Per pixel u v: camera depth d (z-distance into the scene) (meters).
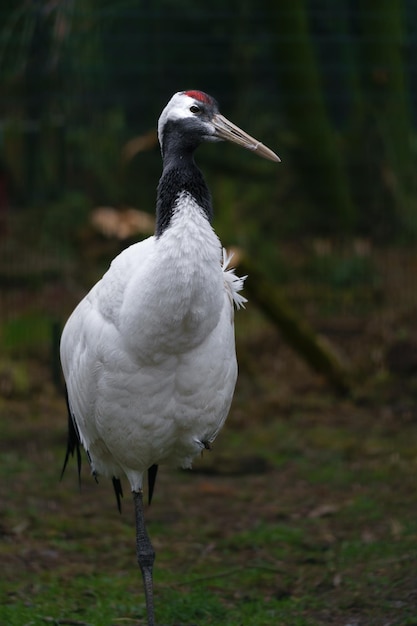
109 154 19.06
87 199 18.81
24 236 18.02
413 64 20.91
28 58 17.39
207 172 19.09
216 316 6.51
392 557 8.38
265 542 9.01
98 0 17.67
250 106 20.33
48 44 17.19
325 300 16.16
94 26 17.48
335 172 18.94
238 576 8.32
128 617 7.48
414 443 11.57
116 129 19.20
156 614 7.52
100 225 15.17
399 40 19.20
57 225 18.08
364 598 7.64
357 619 7.34
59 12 15.17
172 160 6.59
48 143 18.91
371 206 19.05
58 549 8.86
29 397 13.08
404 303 15.91
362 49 19.31
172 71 19.86
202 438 7.01
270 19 18.70
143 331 6.34
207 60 20.12
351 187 19.30
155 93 19.55
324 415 12.61
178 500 10.14
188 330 6.37
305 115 18.88
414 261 17.50
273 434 11.99
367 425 12.24
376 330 14.82
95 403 6.82
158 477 10.81
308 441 11.77
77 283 16.53
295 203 19.33
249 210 19.20
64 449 11.53
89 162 19.06
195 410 6.75
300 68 18.70
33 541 9.00
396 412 12.59
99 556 8.80
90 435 7.19
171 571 8.45
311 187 19.11
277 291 12.78
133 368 6.50
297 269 17.34
